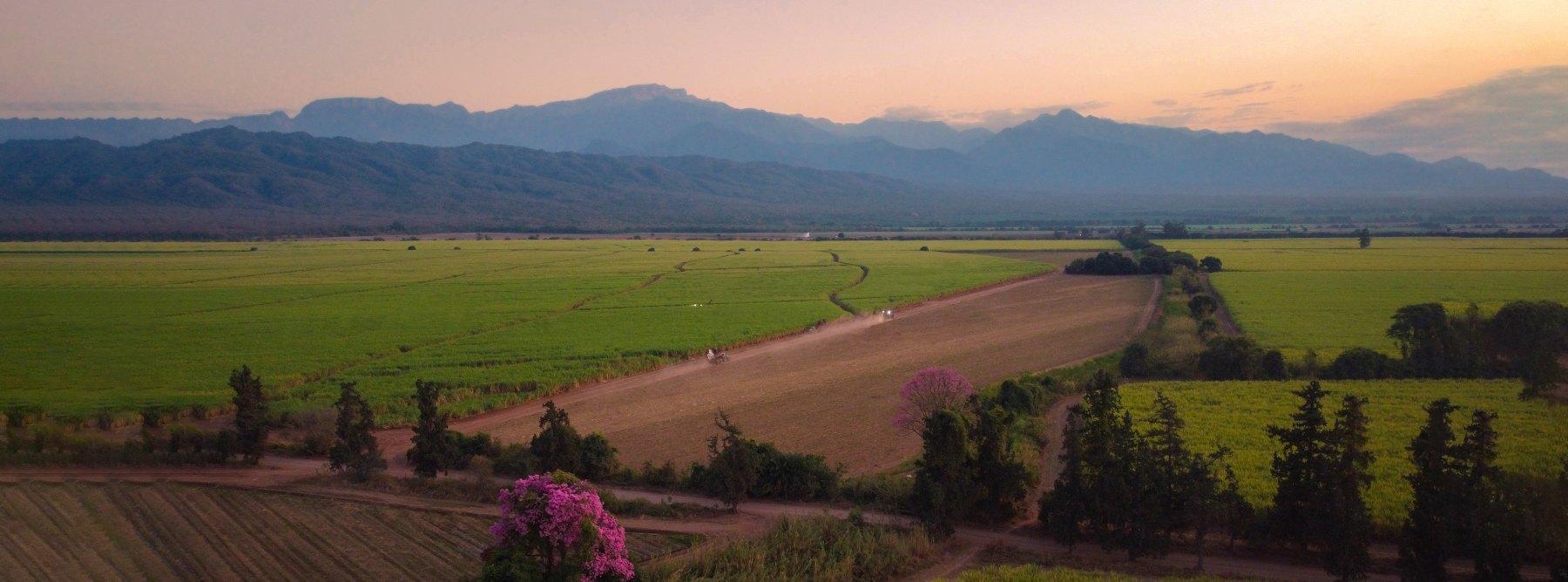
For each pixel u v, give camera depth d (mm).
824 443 44188
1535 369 53969
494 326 81750
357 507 33219
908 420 43031
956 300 104938
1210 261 132375
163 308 95500
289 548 29141
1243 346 59188
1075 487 30203
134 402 52156
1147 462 29703
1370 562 27547
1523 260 139250
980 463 32781
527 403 53844
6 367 63344
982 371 62312
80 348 71062
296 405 51625
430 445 37406
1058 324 84688
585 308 95375
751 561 27141
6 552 28328
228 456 40000
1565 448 39781
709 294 107312
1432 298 96375
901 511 33688
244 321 85438
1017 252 176375
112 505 32906
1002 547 30672
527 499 21797
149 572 27016
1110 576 27453
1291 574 28109
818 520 31094
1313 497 27781
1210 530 31906
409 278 127188
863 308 95875
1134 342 63656
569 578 21516
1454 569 27922
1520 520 26281
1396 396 51625
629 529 31578
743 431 46438
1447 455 27484
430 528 31109
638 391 56781
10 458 37344
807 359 67750
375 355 67875
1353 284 110812
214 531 30516
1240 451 40500
